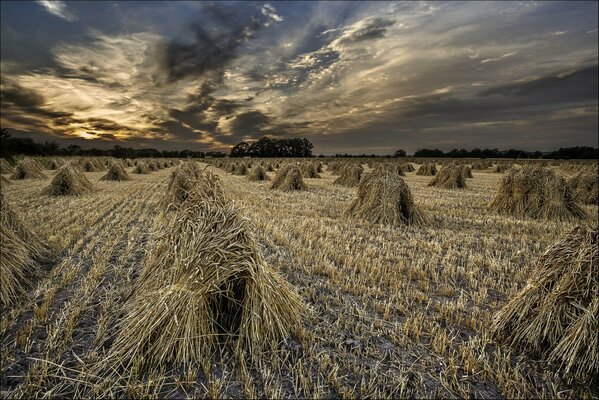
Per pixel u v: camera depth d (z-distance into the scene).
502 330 3.80
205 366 3.20
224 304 3.81
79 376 3.04
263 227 8.63
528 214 10.97
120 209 11.02
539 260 3.97
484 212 11.73
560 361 3.35
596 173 14.93
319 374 3.21
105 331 3.71
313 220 9.62
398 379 3.14
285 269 5.84
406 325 3.92
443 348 3.58
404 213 9.88
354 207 10.40
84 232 8.01
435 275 5.73
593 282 3.38
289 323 3.80
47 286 4.81
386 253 6.82
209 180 4.81
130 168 39.59
